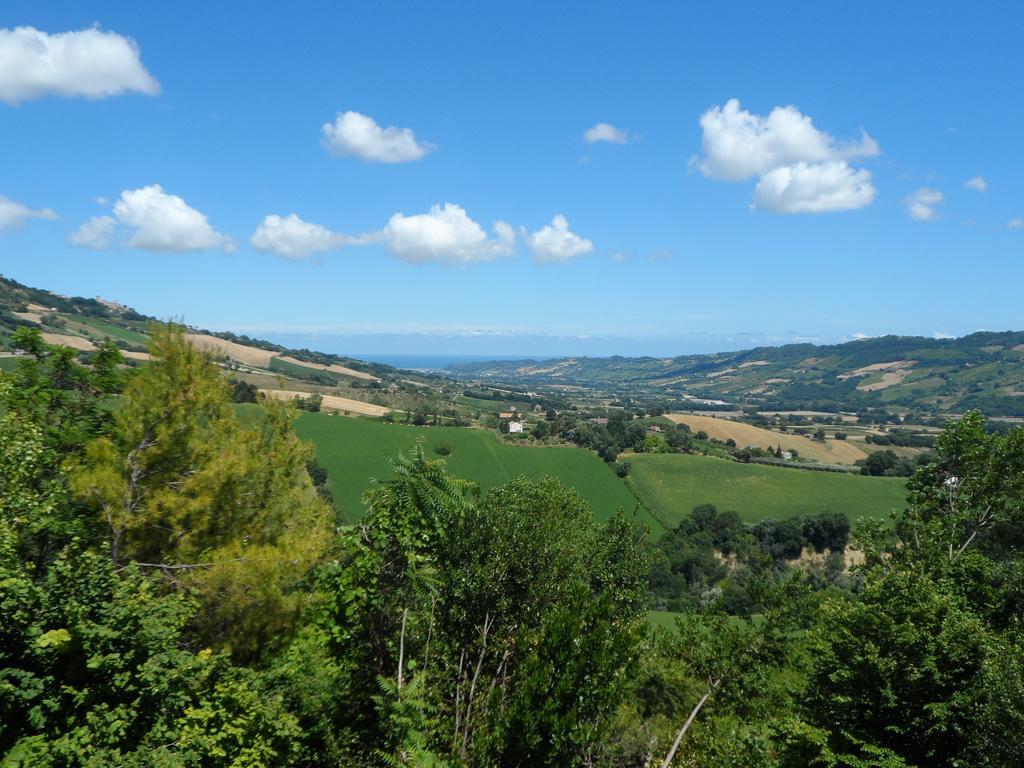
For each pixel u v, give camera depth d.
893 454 83.12
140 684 7.66
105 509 9.72
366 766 9.35
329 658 10.86
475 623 10.33
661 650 12.12
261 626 10.23
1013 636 12.19
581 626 8.21
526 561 10.57
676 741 9.98
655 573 46.69
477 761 8.08
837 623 11.18
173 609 8.28
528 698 7.93
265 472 11.22
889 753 9.83
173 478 10.48
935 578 15.54
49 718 7.20
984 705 9.51
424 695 9.26
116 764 6.93
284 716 8.74
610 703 8.12
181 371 10.60
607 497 67.06
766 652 11.27
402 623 10.44
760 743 10.30
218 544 10.43
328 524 11.61
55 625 7.45
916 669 10.03
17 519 9.13
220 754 7.73
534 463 72.62
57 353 13.32
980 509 19.66
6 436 10.32
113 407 13.46
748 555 52.59
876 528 19.67
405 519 10.59
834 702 10.86
